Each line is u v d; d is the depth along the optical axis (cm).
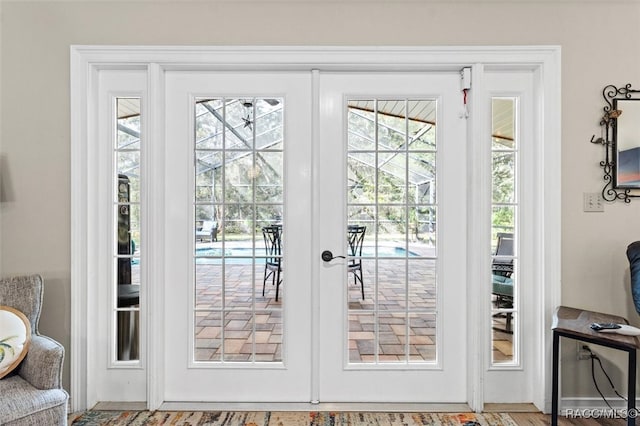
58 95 201
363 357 212
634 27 200
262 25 202
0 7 200
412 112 212
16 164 201
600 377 201
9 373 158
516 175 210
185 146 209
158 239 203
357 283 212
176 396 211
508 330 211
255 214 212
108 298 209
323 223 211
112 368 208
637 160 200
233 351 212
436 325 211
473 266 203
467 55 201
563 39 200
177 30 201
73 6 201
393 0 201
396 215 212
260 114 211
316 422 192
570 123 201
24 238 202
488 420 194
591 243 201
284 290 211
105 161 209
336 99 211
